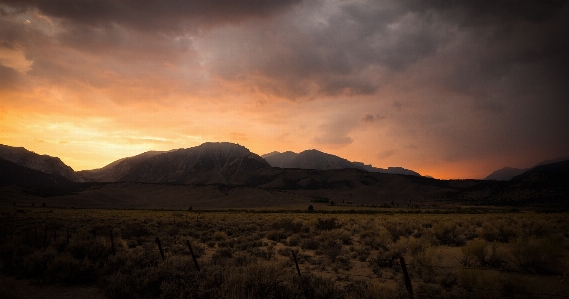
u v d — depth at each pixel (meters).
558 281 10.83
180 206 189.38
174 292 9.44
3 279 12.00
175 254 17.00
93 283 12.09
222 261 13.57
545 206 137.00
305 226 32.97
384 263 14.80
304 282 9.67
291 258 16.77
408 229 26.09
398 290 9.03
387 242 19.44
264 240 25.52
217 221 42.69
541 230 19.80
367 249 18.22
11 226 29.31
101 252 15.06
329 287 9.29
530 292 9.17
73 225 34.31
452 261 14.82
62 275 11.86
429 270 12.27
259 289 8.88
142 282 10.54
